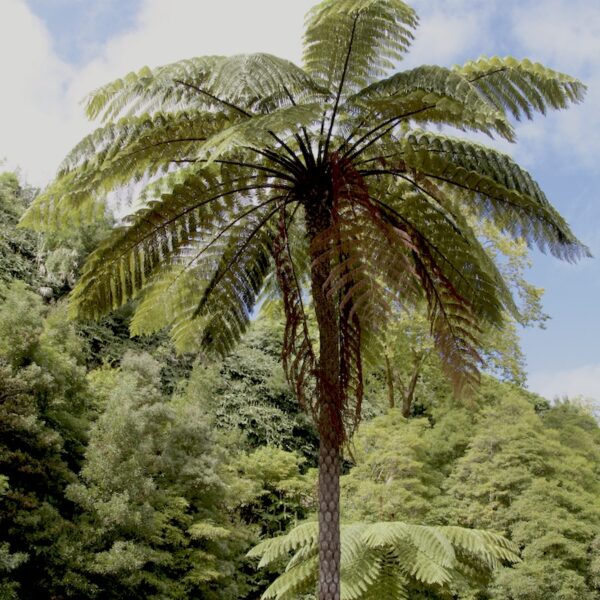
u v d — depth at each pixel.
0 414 7.57
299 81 3.14
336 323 3.19
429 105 3.10
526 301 12.57
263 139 2.59
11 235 16.62
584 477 11.19
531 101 3.41
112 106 3.29
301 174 3.33
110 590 7.77
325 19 3.22
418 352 13.20
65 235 16.12
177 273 4.20
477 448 10.91
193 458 10.39
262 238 4.33
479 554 6.32
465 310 3.55
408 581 6.38
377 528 5.73
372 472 9.38
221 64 2.90
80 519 8.02
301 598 9.63
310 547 5.63
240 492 11.50
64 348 10.73
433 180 3.63
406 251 3.79
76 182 3.47
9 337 8.66
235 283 4.45
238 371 18.03
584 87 3.29
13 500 7.50
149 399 10.58
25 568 7.40
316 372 3.04
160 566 9.02
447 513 9.91
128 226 3.66
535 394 18.55
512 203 3.55
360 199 2.77
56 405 9.20
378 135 3.26
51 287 16.09
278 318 5.20
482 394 12.88
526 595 8.22
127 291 3.96
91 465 8.31
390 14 3.15
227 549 10.27
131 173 3.55
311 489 13.05
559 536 8.62
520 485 10.00
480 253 3.43
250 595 11.54
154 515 8.52
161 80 3.10
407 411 13.34
